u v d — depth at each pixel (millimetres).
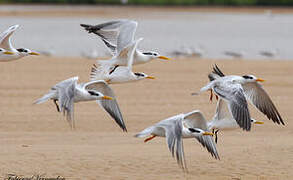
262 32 58500
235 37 53438
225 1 93188
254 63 34594
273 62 35281
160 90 25250
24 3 89625
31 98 23031
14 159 13961
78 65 32250
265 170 13539
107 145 15836
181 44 46438
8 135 17000
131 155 14594
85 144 15969
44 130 17938
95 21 65250
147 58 15633
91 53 35781
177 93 24719
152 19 69688
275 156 14641
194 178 12914
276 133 17891
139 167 13578
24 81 26656
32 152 14711
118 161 13992
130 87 25703
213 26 63625
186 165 13859
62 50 41344
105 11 78688
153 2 91688
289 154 14820
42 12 73750
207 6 91938
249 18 75125
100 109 21281
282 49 44719
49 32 53312
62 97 11492
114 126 18797
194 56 37438
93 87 13219
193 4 92625
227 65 33438
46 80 27188
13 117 19578
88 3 92188
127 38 14844
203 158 14469
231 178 12961
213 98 24016
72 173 12992
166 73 29797
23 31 53125
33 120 19266
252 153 14914
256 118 20203
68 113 11305
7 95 23375
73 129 18188
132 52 14305
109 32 15117
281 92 25516
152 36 52250
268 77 29375
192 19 71500
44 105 21797
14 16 67500
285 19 74438
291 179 12938
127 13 76562
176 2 92000
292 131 18250
